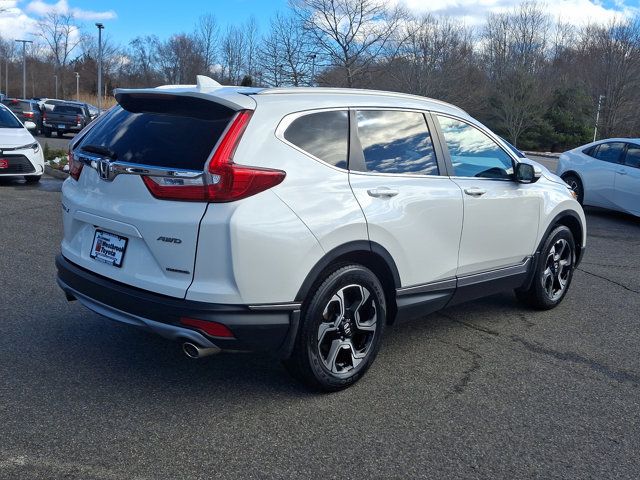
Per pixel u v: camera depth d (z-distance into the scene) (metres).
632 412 3.95
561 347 5.00
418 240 4.28
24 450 3.19
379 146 4.18
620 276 7.42
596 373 4.52
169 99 3.76
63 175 13.48
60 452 3.20
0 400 3.69
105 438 3.35
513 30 44.12
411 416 3.76
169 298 3.48
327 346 3.91
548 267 5.78
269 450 3.32
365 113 4.16
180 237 3.43
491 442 3.52
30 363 4.22
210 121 3.61
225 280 3.41
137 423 3.52
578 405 4.01
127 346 4.58
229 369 4.29
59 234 8.00
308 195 3.65
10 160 11.62
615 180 11.49
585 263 8.08
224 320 3.42
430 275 4.45
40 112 30.22
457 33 30.62
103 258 3.83
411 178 4.29
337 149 3.93
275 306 3.54
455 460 3.32
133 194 3.62
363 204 3.90
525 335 5.24
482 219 4.80
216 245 3.37
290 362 3.84
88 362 4.29
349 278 3.87
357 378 4.10
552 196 5.62
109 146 3.87
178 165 3.49
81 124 29.88
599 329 5.46
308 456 3.28
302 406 3.81
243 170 3.40
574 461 3.37
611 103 43.12
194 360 4.40
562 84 47.72
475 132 5.00
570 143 46.38
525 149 47.00
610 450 3.49
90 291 3.84
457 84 28.14
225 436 3.43
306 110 3.82
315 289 3.74
